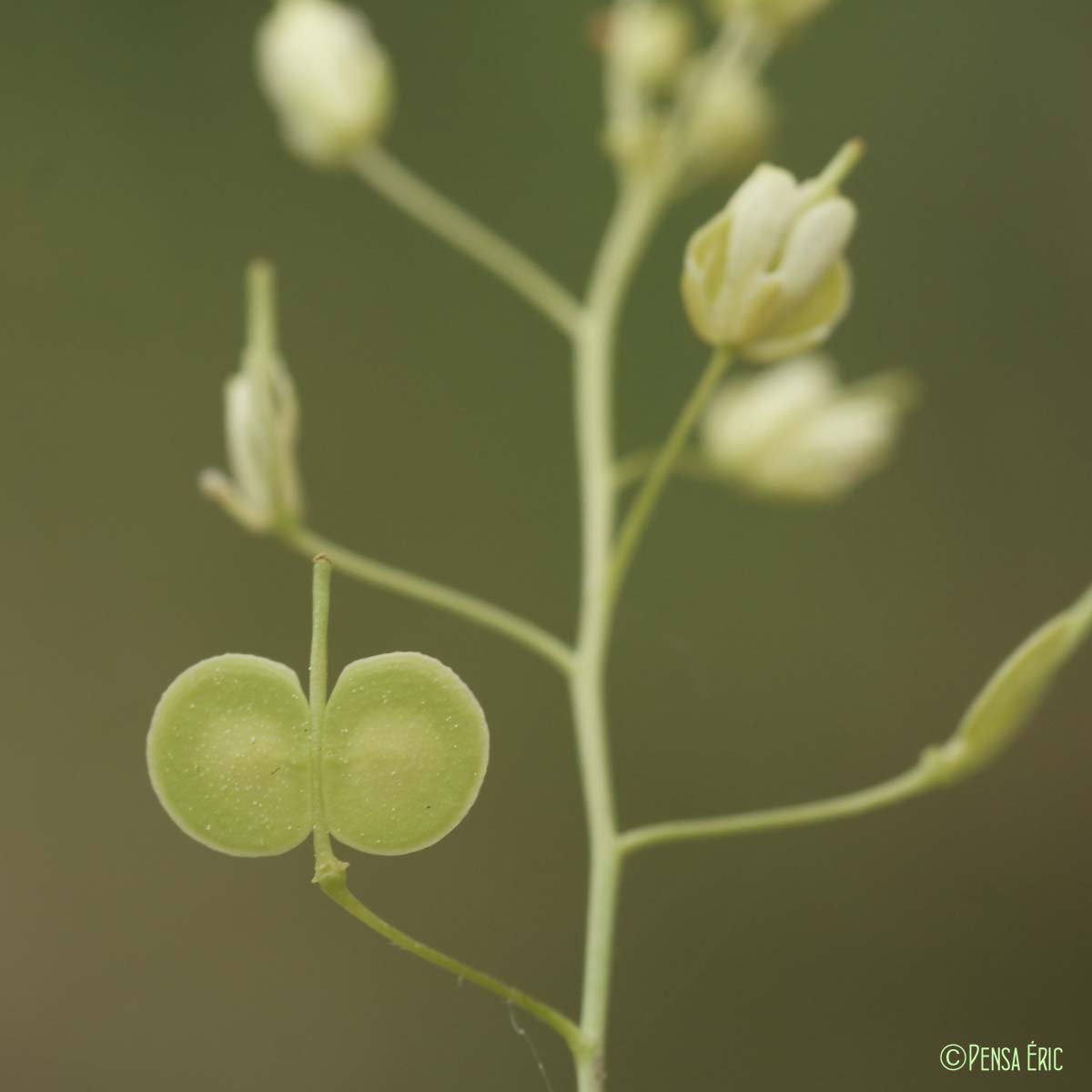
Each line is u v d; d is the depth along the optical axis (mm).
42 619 390
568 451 417
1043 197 426
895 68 436
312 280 422
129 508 400
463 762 205
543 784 380
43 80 421
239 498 231
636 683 399
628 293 419
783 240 220
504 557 407
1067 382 417
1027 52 432
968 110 433
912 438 417
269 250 422
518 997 214
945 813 378
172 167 423
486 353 422
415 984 361
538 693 390
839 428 246
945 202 429
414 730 205
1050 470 414
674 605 406
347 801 205
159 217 420
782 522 412
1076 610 222
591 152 432
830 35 438
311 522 402
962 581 410
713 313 221
